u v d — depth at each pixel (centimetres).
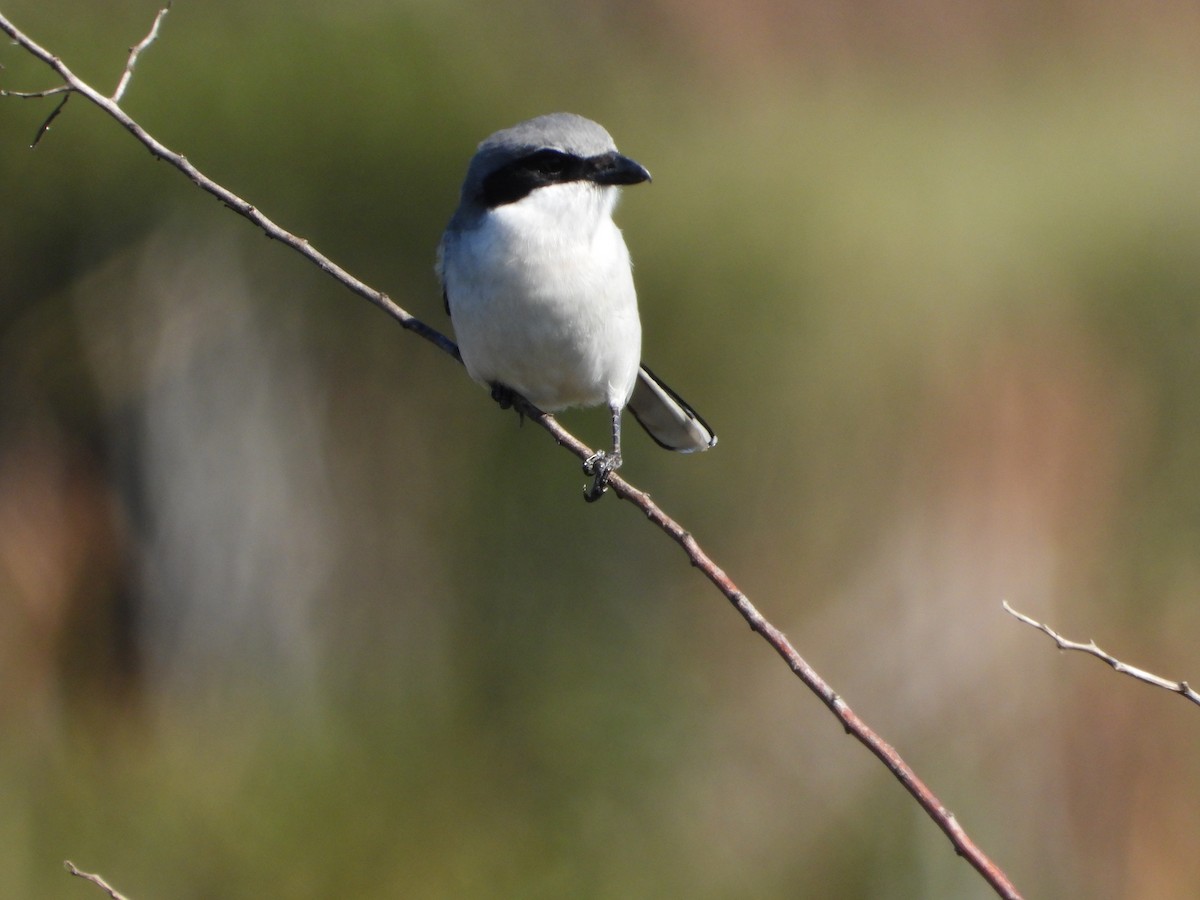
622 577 1467
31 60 1193
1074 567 1478
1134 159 1830
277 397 1451
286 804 1180
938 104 1884
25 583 1374
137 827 1152
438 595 1472
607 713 1396
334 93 1257
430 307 1393
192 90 1230
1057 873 1351
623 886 1273
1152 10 2195
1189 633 1450
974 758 1394
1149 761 1388
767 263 1459
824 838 1373
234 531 1455
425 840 1196
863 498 1474
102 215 1312
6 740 1252
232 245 1363
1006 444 1513
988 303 1590
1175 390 1602
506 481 1462
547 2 1432
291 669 1446
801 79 1734
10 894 1108
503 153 760
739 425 1453
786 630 1454
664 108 1509
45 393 1396
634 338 793
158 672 1407
